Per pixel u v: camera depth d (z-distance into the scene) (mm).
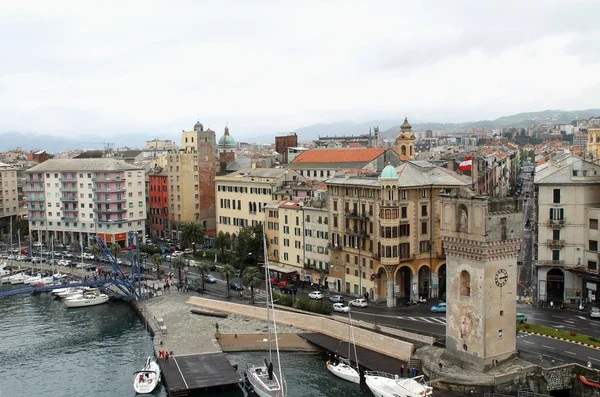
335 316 132000
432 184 143875
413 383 96062
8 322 153750
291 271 171250
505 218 100375
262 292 161500
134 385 106625
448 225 105625
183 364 115438
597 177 131750
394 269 141125
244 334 130500
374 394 100375
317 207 166375
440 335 115375
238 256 186250
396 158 180500
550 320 121938
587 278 129875
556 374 96812
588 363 97312
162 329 136375
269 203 187750
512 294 102250
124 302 172375
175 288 173625
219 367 113625
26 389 109875
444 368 102125
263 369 109438
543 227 135125
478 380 96500
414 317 131000
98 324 150750
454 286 105500
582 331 114188
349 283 155250
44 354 128625
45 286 167875
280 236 181000
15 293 158625
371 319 130000
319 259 166375
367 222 146625
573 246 132375
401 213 141125
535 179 145000
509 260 101500
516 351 103625
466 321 103000
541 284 135875
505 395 94000
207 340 129250
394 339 114500
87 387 110375
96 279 179625
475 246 100062
